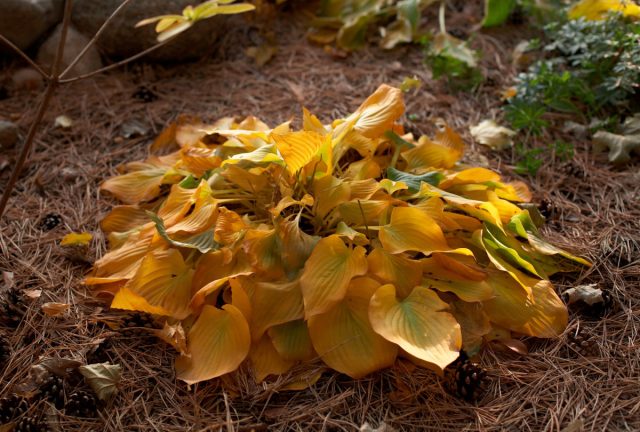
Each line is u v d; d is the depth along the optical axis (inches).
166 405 44.6
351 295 46.6
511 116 65.1
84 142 65.2
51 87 47.3
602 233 55.1
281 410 43.9
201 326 46.5
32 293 50.4
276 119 67.3
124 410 44.3
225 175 52.0
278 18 81.6
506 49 76.0
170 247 49.9
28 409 43.9
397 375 45.4
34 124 47.6
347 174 52.6
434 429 43.1
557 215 57.1
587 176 60.8
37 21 70.0
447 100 69.6
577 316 49.5
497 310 48.1
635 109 65.6
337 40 76.7
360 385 45.1
